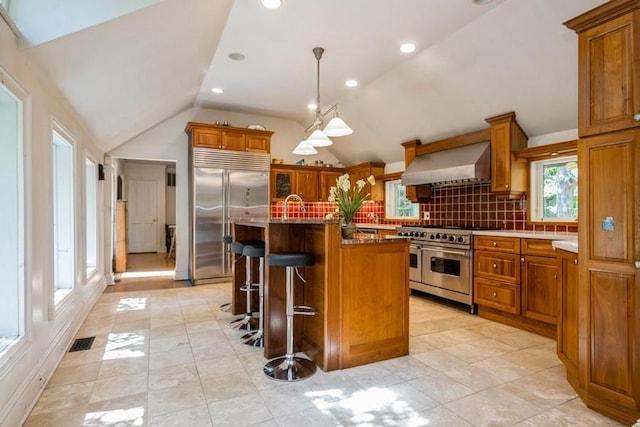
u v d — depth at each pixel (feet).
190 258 18.26
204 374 7.87
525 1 8.93
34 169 7.00
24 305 6.39
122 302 13.99
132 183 30.68
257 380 7.61
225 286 17.06
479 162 13.16
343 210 8.78
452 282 13.42
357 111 17.44
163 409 6.44
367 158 20.90
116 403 6.63
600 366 6.37
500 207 13.96
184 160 18.88
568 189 12.10
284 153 21.27
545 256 10.41
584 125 6.54
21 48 6.19
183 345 9.56
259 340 9.78
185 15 8.04
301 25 10.18
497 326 11.44
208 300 14.37
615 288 6.16
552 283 10.23
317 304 8.59
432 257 14.37
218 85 15.31
